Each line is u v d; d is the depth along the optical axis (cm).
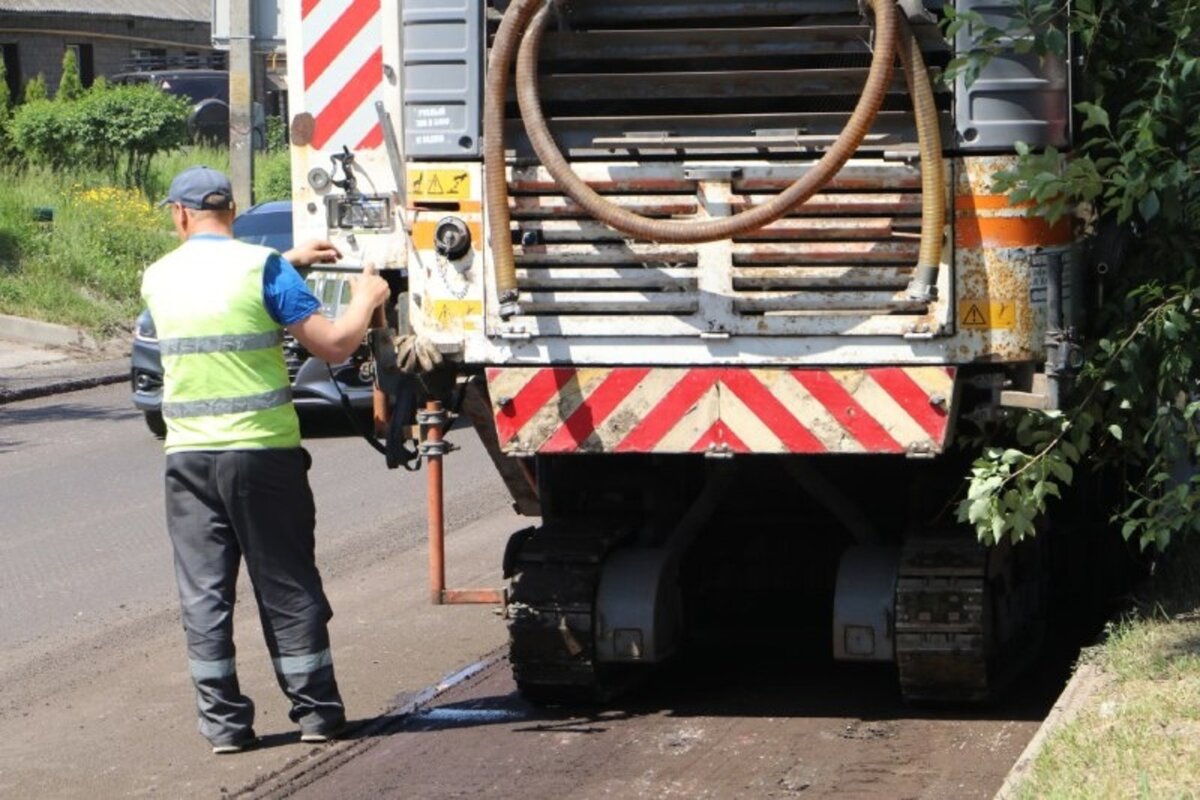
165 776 720
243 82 2195
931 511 767
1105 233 758
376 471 1422
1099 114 668
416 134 734
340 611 992
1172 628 742
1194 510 719
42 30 4544
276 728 780
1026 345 693
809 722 754
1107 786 564
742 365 714
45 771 735
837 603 746
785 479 834
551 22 709
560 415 729
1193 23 688
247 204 2220
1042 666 828
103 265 2477
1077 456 705
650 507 812
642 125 709
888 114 692
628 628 758
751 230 688
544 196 721
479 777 695
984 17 683
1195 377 721
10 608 1022
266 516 734
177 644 938
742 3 705
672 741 733
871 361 704
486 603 770
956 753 703
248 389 726
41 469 1489
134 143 3067
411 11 730
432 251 736
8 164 3017
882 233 697
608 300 720
